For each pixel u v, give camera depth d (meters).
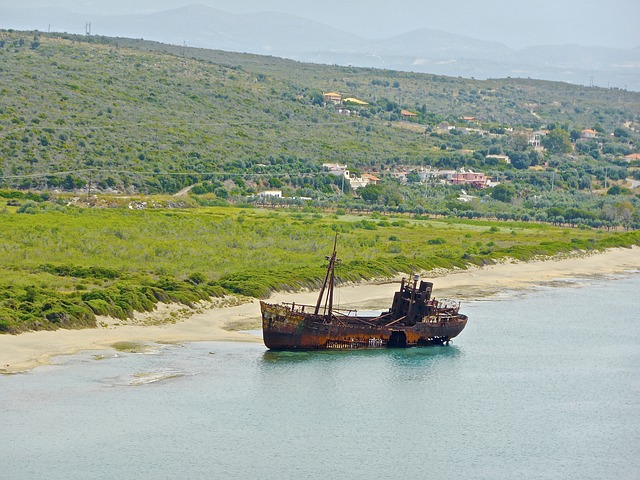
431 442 175.00
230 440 170.12
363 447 171.25
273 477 155.88
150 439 167.50
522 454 171.38
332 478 157.00
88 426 170.00
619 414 194.75
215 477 154.50
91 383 187.38
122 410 177.88
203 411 181.75
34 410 173.88
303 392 197.25
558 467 166.12
